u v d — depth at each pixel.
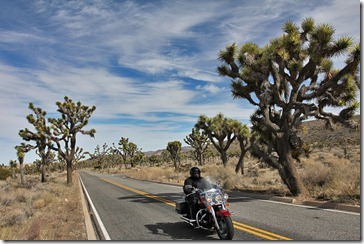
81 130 32.09
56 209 13.78
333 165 14.90
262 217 9.04
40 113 31.67
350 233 6.80
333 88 12.58
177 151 49.66
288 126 13.29
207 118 27.72
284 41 12.60
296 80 12.70
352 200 9.91
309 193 12.56
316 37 11.73
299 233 7.03
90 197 18.20
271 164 13.58
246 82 14.59
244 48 14.27
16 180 40.91
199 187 7.57
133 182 30.59
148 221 9.62
